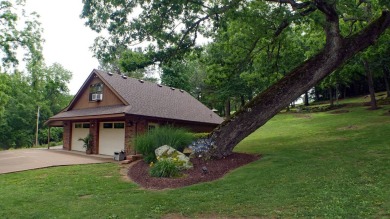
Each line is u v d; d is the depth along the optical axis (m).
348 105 30.03
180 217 5.75
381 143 11.61
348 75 27.73
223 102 38.12
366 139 12.97
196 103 24.09
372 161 8.79
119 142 17.91
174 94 23.39
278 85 11.37
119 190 8.25
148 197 7.25
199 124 20.80
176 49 11.51
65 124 22.16
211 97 36.16
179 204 6.52
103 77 19.22
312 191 6.61
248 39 14.25
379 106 25.33
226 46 14.88
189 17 10.89
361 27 15.36
